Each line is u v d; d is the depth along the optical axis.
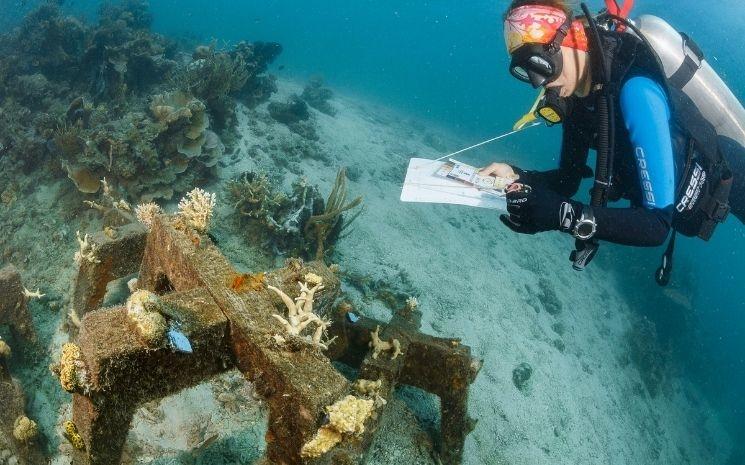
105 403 1.89
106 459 2.06
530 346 7.80
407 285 7.27
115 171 6.23
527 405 6.46
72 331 3.97
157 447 3.38
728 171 2.31
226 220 6.49
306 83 22.27
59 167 6.60
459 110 40.00
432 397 4.90
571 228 1.79
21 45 11.94
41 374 3.84
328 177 9.67
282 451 2.07
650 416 10.09
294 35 53.00
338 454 2.88
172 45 13.56
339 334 4.12
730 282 27.83
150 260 3.18
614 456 7.40
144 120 7.00
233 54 11.34
